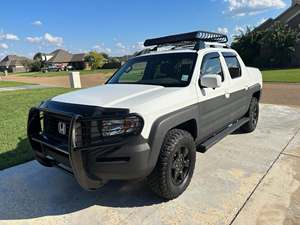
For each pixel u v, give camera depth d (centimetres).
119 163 298
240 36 4009
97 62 7781
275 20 4022
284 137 593
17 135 629
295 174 412
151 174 334
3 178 420
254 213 317
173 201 349
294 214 313
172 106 343
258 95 660
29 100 1188
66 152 311
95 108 310
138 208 337
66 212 333
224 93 466
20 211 336
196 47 448
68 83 2467
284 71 2828
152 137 312
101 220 315
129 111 302
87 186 307
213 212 322
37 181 410
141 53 525
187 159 372
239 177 406
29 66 9638
